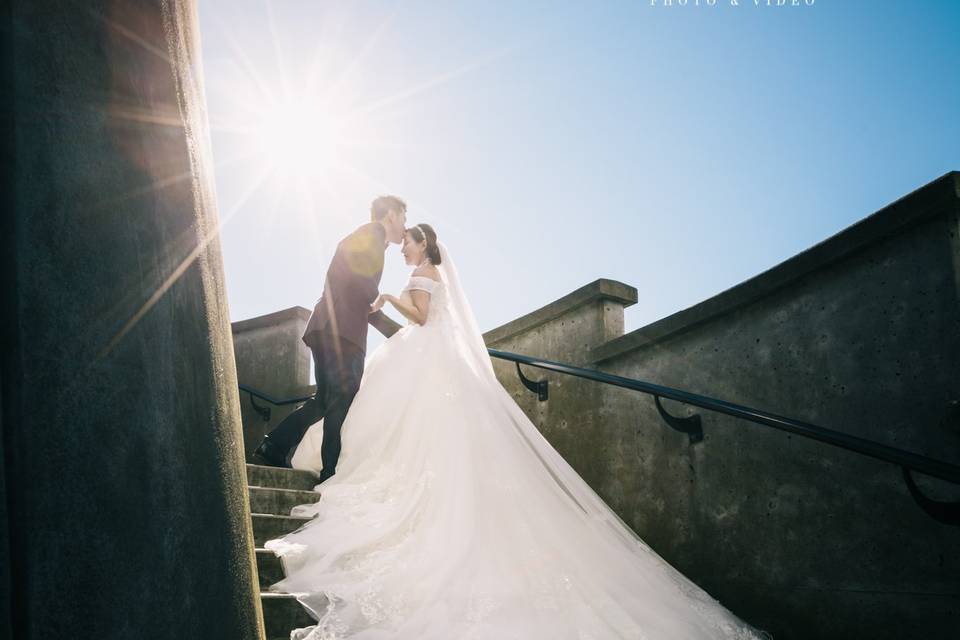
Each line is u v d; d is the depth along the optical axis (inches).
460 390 146.4
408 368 158.2
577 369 172.6
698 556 147.4
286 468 164.7
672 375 163.0
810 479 128.6
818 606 122.3
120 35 47.5
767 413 125.7
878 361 121.1
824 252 130.7
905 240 119.4
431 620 100.5
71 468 36.8
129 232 45.6
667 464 159.6
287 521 134.3
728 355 150.4
